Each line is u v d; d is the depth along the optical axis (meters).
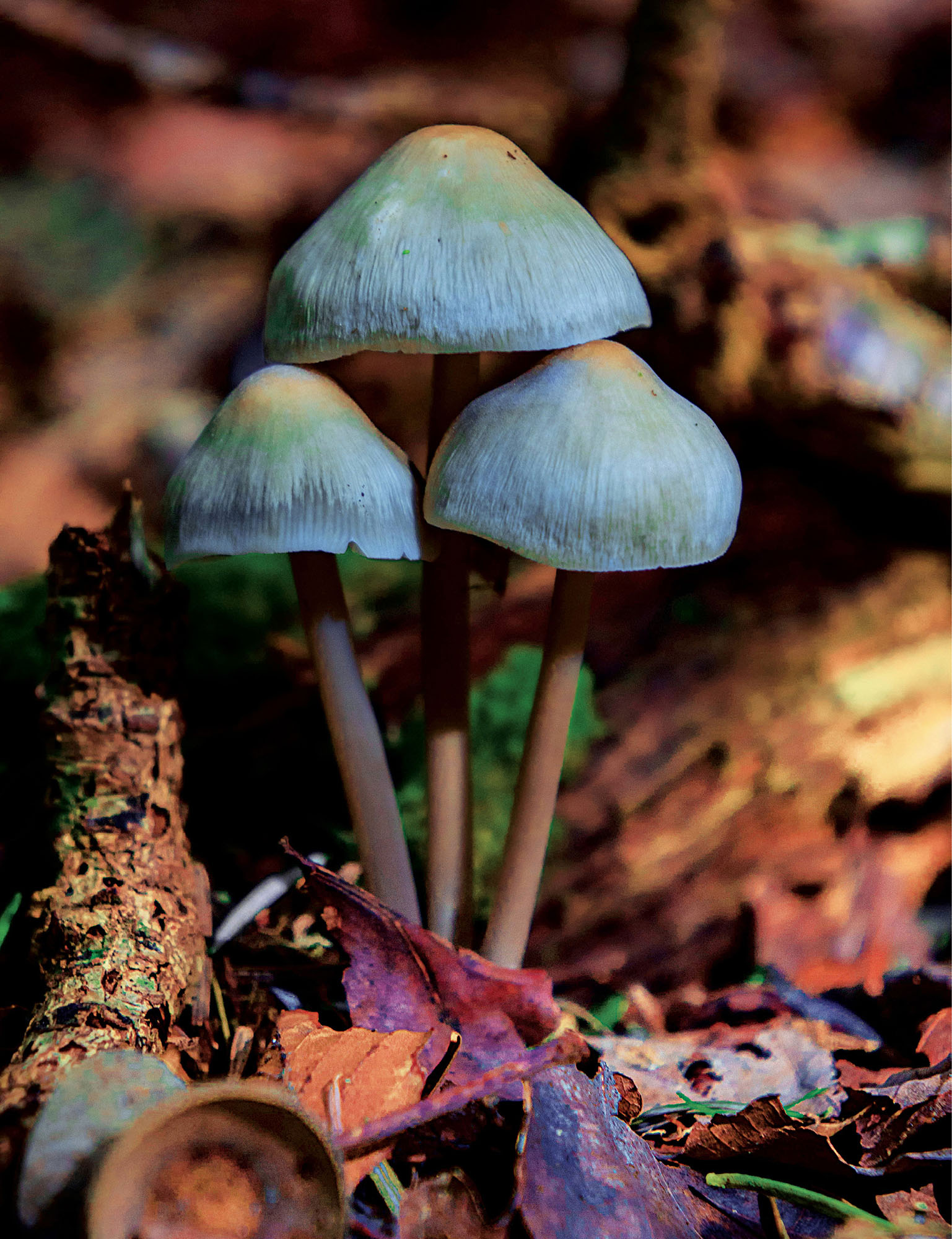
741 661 0.31
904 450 0.34
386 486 0.25
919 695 0.31
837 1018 0.27
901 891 0.29
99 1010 0.24
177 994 0.25
